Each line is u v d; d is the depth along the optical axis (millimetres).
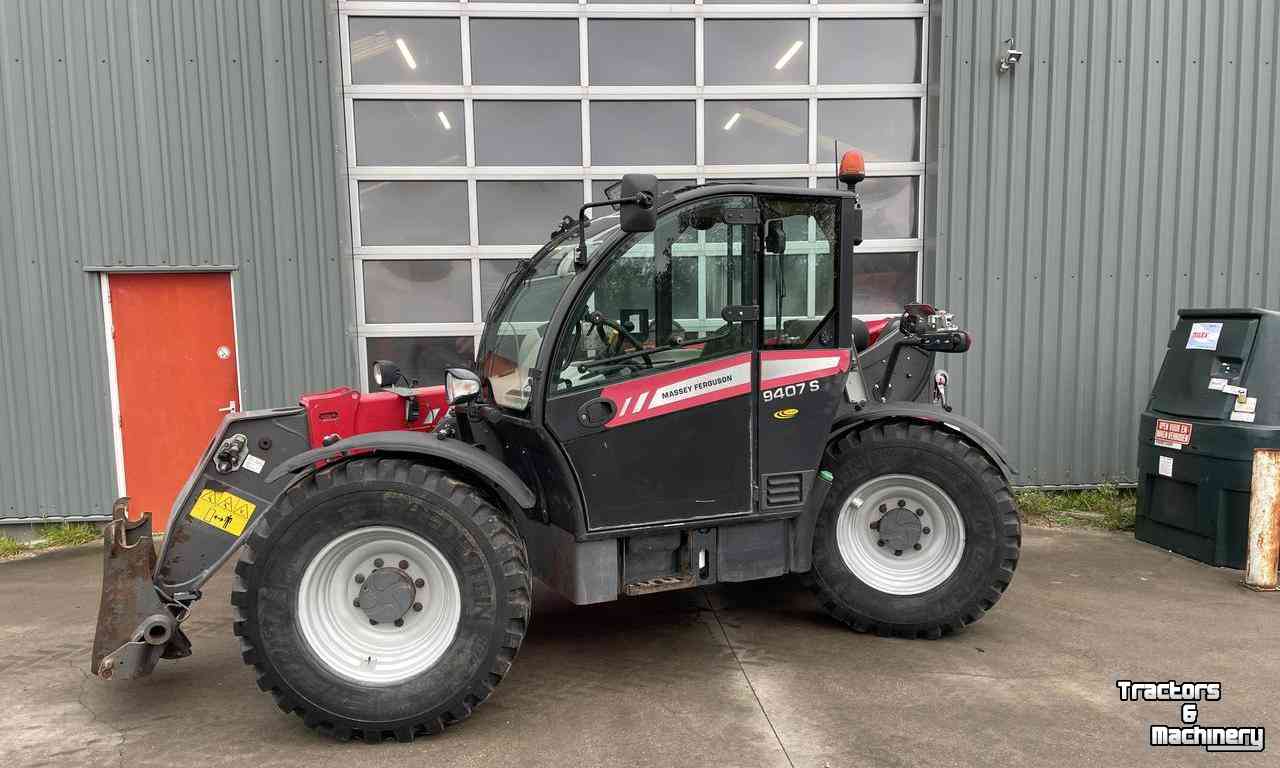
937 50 5406
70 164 5035
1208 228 5535
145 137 5055
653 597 3908
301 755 2477
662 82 5492
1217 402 4297
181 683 3008
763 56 5523
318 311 5281
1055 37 5383
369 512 2529
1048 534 4953
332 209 5223
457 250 5445
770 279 2979
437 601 2633
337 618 2600
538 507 3031
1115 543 4758
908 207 5672
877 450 3279
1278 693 2799
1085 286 5547
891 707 2715
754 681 2934
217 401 5309
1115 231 5520
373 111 5344
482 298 5504
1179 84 5438
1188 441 4367
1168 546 4582
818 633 3402
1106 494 5551
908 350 3990
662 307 2855
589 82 5449
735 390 2943
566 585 2883
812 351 3033
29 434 5168
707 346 2914
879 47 5566
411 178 5387
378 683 2527
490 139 5445
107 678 2490
